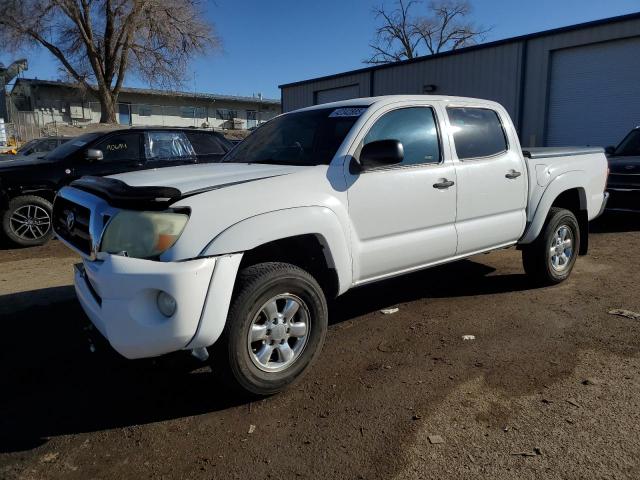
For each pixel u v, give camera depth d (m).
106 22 33.69
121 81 35.44
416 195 4.06
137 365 3.43
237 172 3.58
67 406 3.29
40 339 4.36
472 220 4.59
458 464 2.62
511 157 4.90
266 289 3.14
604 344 3.98
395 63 21.75
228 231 3.00
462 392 3.31
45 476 2.63
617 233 8.48
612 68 15.49
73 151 8.09
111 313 2.84
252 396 3.26
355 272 3.74
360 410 3.14
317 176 3.54
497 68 18.28
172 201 2.94
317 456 2.72
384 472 2.58
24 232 7.90
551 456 2.65
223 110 52.75
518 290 5.42
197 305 2.86
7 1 30.55
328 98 25.53
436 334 4.28
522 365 3.67
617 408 3.07
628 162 8.90
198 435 2.95
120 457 2.77
